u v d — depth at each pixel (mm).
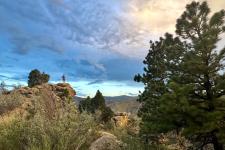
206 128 12172
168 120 13477
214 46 13500
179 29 14719
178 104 12547
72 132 11781
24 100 21672
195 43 13711
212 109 13180
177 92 12688
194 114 12281
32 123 11875
